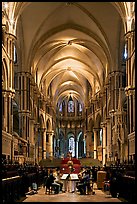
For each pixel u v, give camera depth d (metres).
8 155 28.58
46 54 49.19
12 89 29.50
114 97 40.19
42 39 41.59
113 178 23.47
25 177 22.50
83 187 24.06
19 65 40.38
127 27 29.89
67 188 27.34
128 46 29.97
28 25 38.31
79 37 45.06
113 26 38.19
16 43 39.56
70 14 39.41
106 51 41.22
